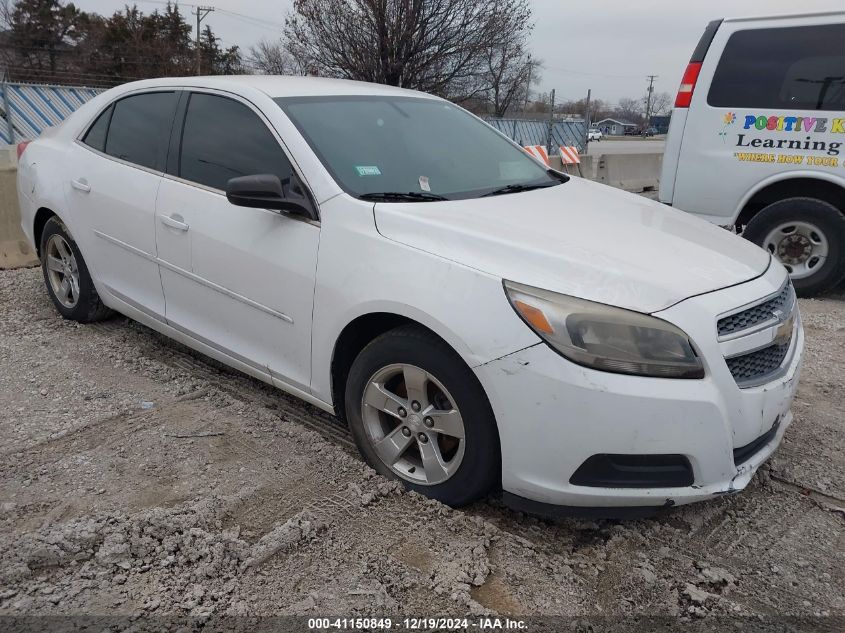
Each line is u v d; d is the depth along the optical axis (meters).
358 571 2.54
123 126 4.37
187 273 3.78
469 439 2.74
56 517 2.78
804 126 6.10
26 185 5.03
